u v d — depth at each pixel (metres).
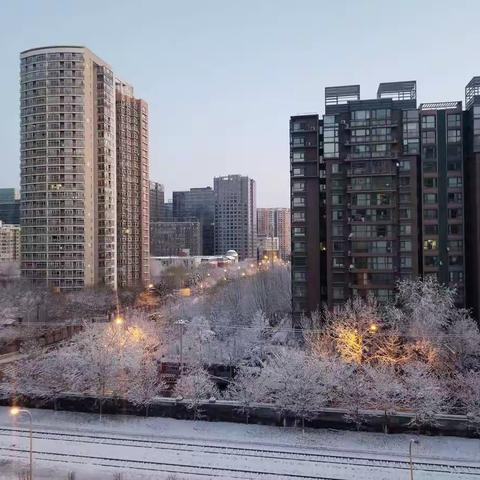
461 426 49.53
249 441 49.38
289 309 120.50
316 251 100.62
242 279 162.12
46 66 157.50
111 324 100.06
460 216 94.62
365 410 52.25
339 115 99.44
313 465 44.12
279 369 58.84
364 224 96.38
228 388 67.44
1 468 44.53
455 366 74.25
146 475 42.66
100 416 56.09
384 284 95.44
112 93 171.88
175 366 78.38
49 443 49.62
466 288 95.06
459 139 94.88
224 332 102.50
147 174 195.88
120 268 178.75
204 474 42.81
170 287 176.12
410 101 97.00
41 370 61.34
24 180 159.75
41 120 157.50
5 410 58.78
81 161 157.88
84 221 158.12
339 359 68.25
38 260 157.50
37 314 119.38
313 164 101.06
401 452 46.53
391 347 76.00
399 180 96.06
